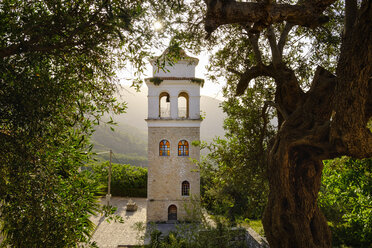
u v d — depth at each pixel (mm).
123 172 32531
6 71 3434
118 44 4582
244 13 3639
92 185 5793
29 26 3568
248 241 12766
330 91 5953
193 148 22094
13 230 3908
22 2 4023
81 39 4035
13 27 3645
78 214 4809
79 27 3828
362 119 4293
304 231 5625
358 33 3879
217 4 3557
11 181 3496
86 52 4172
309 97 6133
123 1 3938
